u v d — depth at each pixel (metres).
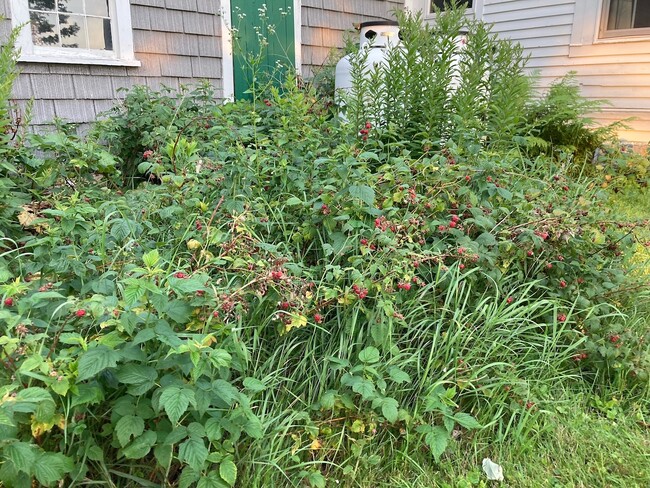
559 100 5.18
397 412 1.67
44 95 4.07
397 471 1.71
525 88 4.36
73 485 1.27
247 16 5.38
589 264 2.34
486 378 1.92
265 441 1.54
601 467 1.77
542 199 2.61
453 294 1.94
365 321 1.86
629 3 5.96
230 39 5.15
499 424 1.87
